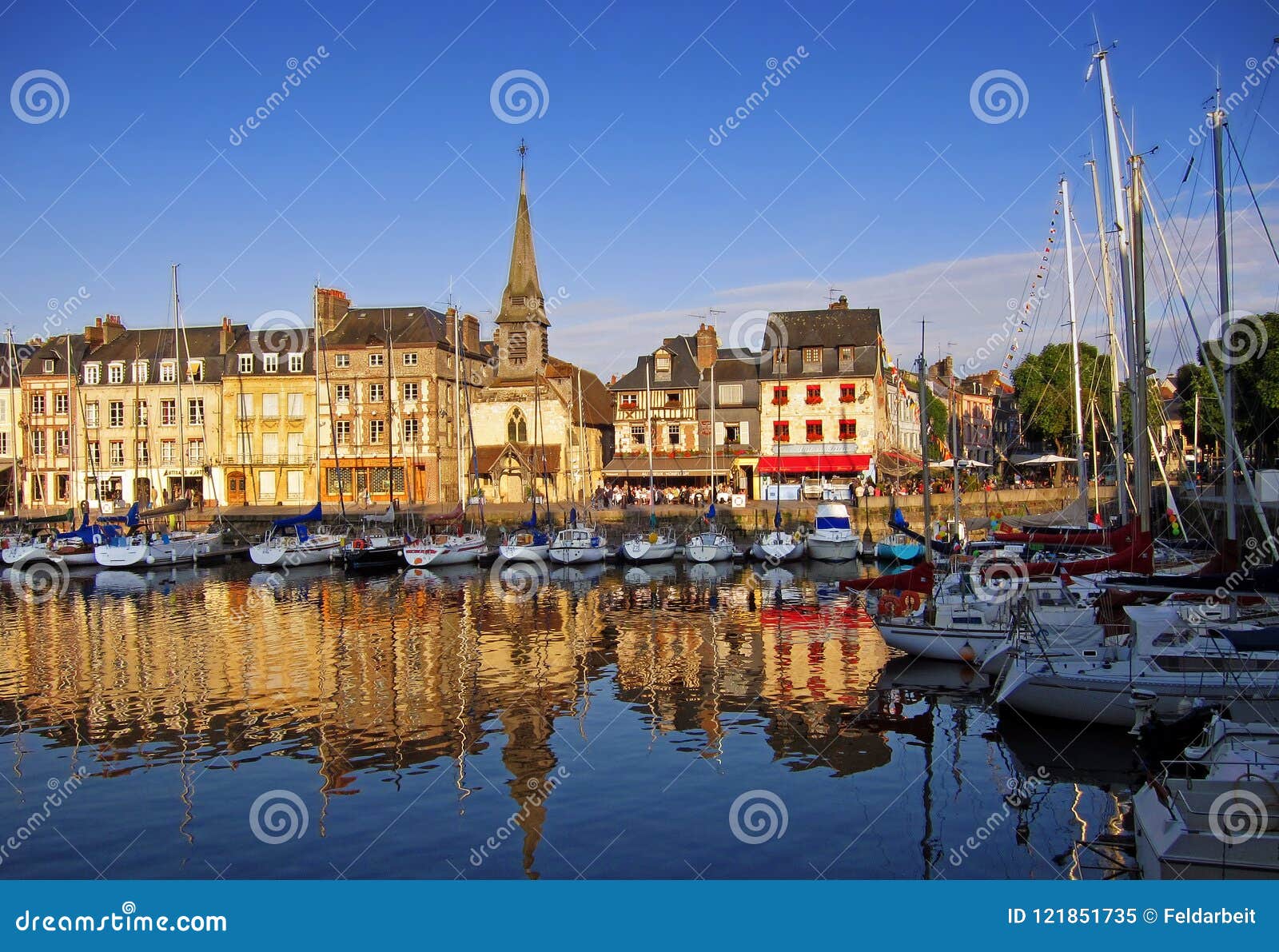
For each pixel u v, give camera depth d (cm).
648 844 1752
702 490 6906
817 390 7281
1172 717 2138
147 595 4650
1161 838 1540
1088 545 3434
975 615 2895
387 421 7231
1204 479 5962
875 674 2852
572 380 7644
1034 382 8206
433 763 2152
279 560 5603
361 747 2262
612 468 7544
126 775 2103
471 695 2683
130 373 8000
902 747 2220
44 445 8162
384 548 5553
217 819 1873
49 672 3000
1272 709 2089
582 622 3747
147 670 3017
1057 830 1784
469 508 6341
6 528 6719
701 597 4353
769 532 5853
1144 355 2880
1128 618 2530
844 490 6419
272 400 7719
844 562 5491
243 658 3170
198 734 2377
